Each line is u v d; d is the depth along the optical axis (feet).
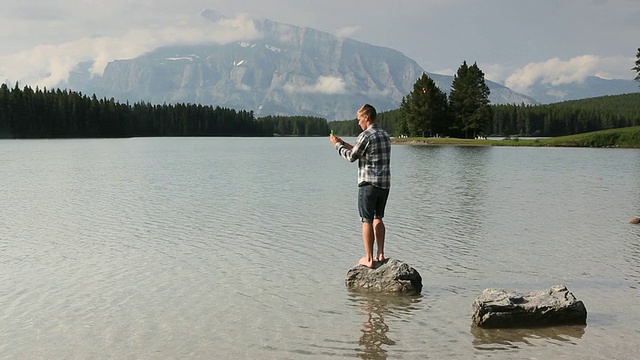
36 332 27.78
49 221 60.44
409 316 29.94
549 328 28.32
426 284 36.01
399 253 44.73
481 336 27.14
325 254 44.60
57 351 25.45
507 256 43.68
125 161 175.83
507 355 24.89
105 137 591.78
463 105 406.41
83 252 45.47
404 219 61.31
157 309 31.12
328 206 71.26
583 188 93.86
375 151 35.60
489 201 76.69
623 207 70.95
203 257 43.62
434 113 417.69
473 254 44.39
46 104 537.24
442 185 98.78
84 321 29.30
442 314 30.30
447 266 40.55
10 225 58.18
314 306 31.60
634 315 30.14
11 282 36.73
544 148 294.66
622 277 37.58
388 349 25.50
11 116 508.12
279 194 84.74
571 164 160.35
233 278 37.47
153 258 43.34
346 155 36.45
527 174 124.06
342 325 28.55
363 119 36.76
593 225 57.67
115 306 31.71
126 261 42.39
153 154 227.40
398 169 140.56
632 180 109.09
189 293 34.09
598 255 44.01
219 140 531.50
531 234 52.65
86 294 34.01
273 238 50.83
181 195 83.46
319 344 26.11
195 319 29.48
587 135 320.70
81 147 308.81
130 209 68.95
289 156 216.74
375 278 34.99
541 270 39.40
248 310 30.86
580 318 28.96
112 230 55.11
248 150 283.59
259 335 27.20
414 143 385.29
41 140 473.26
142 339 26.78
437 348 25.67
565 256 43.68
